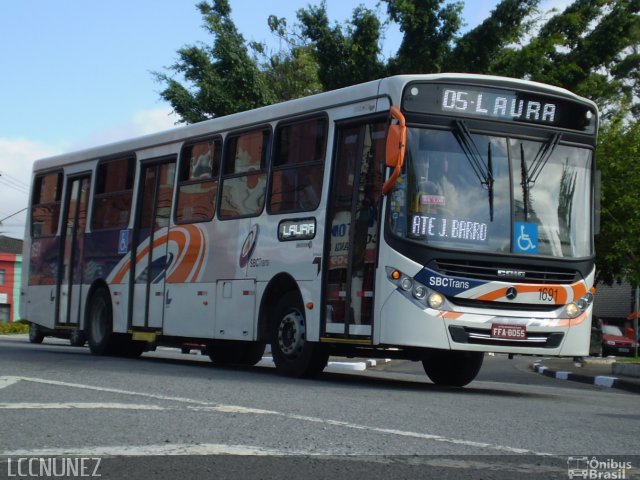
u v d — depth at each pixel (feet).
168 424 24.08
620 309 188.03
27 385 32.91
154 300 50.83
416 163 36.37
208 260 46.93
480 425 25.88
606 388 54.08
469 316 35.88
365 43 97.66
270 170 43.47
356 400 30.91
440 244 35.91
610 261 104.22
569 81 97.35
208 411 26.45
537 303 36.86
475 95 37.55
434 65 94.79
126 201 54.39
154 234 51.55
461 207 36.52
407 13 93.97
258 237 43.57
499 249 36.58
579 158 39.11
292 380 39.52
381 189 36.81
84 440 21.66
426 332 35.40
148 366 45.80
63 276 60.03
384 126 37.35
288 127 42.91
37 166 64.80
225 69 105.40
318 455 20.33
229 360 57.88
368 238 37.24
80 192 59.21
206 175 48.21
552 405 33.91
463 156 36.96
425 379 53.52
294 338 41.14
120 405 27.37
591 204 39.04
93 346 55.77
